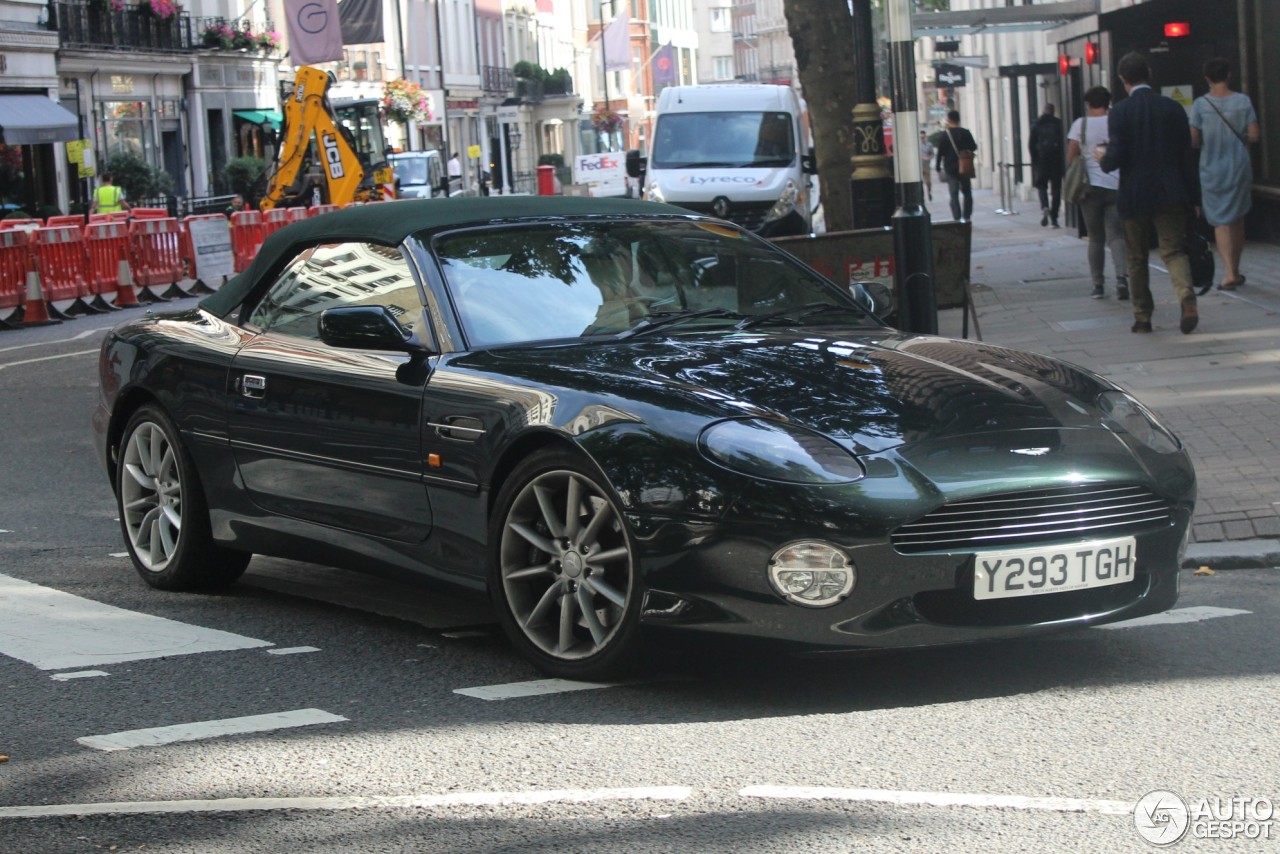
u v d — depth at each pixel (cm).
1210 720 505
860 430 535
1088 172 1648
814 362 588
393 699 559
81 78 4781
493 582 588
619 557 548
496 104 9756
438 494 607
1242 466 895
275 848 417
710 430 532
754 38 17462
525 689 565
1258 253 2009
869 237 1372
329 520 660
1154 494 555
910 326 1111
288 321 700
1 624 682
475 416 589
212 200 5041
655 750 489
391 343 625
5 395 1546
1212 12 2212
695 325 641
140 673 601
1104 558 538
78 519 946
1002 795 438
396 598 728
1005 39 4728
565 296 645
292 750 502
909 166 1098
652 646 540
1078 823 414
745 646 522
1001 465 527
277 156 4275
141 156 4753
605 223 693
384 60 7669
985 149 5488
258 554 736
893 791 443
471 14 9375
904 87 1091
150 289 2852
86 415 1397
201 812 447
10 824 443
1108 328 1438
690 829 419
